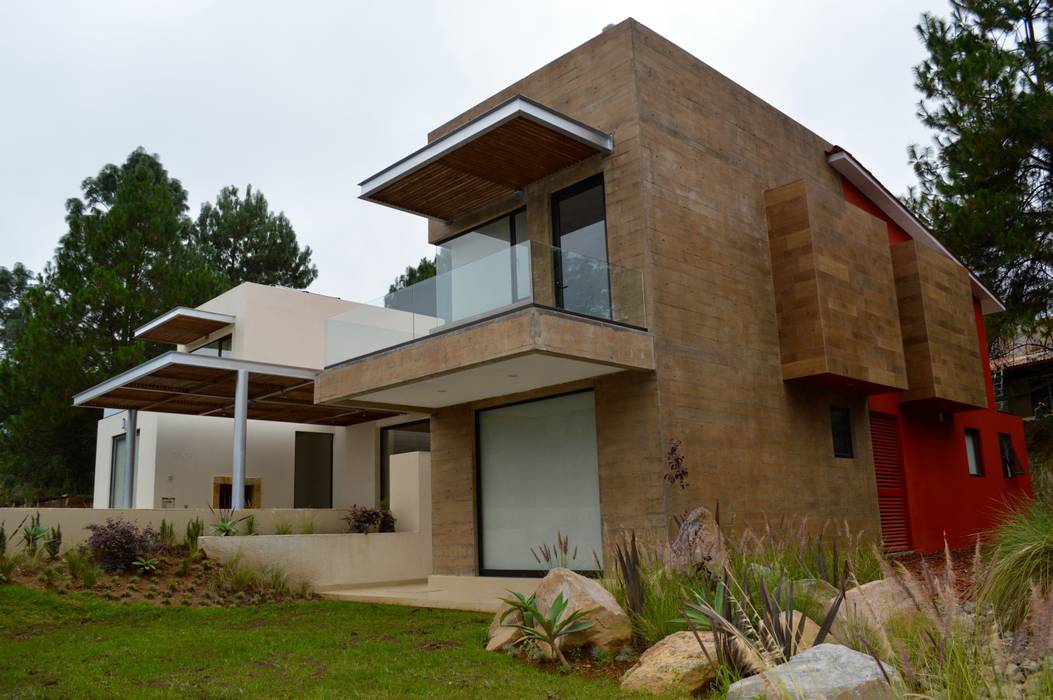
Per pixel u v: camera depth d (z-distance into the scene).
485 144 11.27
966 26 19.91
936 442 16.89
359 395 12.20
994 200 18.27
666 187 11.33
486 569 12.44
